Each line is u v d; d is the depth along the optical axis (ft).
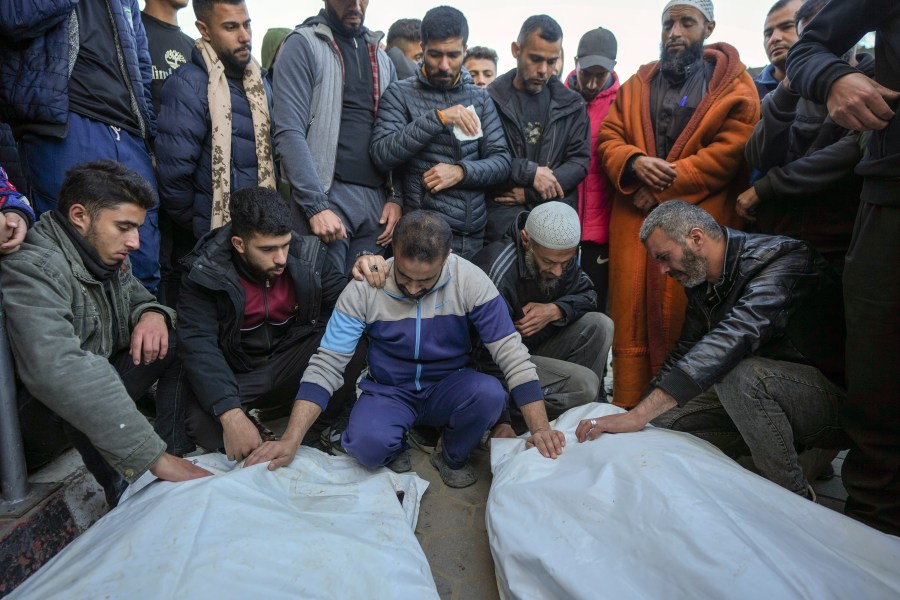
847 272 5.04
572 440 5.46
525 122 8.47
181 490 4.18
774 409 5.34
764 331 5.28
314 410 5.45
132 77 6.86
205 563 3.43
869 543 3.90
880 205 4.64
